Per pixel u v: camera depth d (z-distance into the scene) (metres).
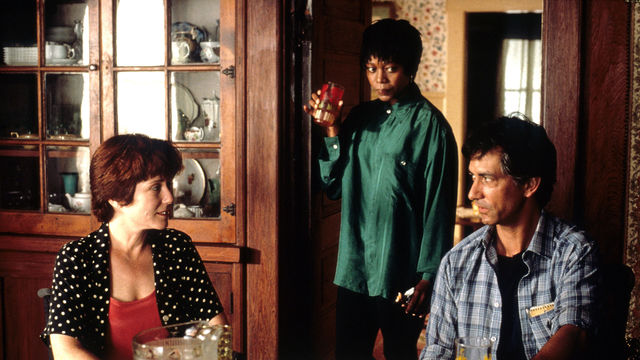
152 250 1.69
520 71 6.73
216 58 2.65
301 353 2.82
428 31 6.26
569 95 2.33
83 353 1.46
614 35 2.30
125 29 2.71
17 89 2.82
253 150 2.62
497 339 1.56
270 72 2.57
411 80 2.36
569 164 2.34
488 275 1.61
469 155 1.56
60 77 2.78
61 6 2.75
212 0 2.64
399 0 6.27
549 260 1.55
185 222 2.69
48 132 2.80
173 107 2.70
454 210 2.35
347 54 2.98
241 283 2.66
